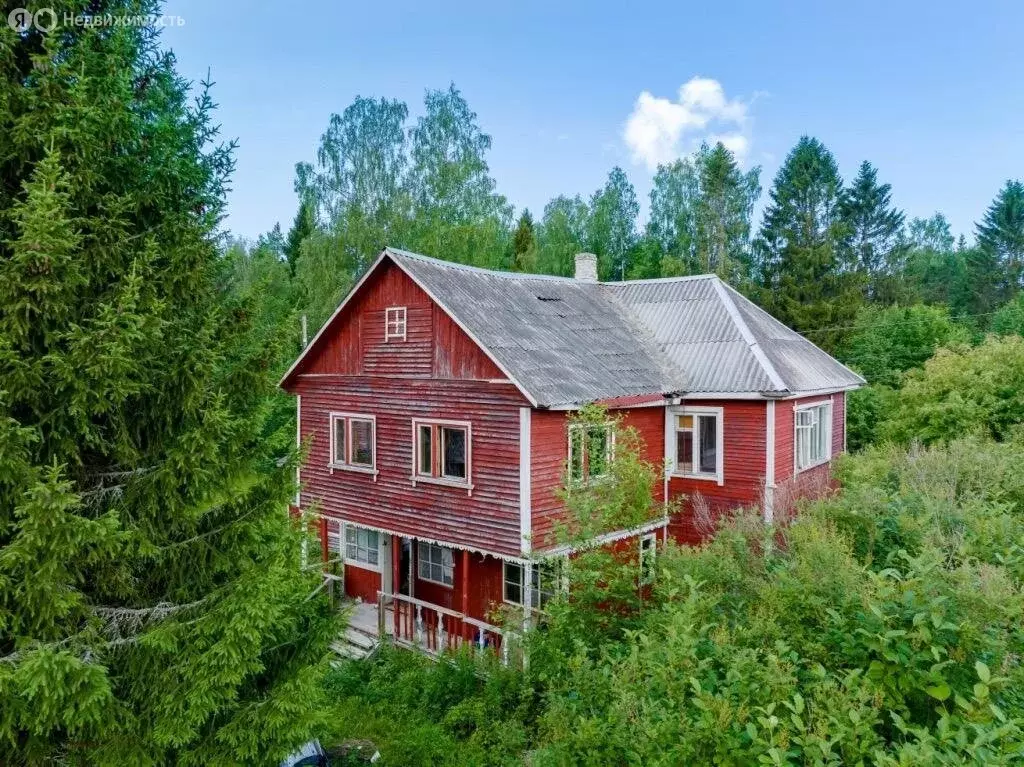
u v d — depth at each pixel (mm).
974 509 10258
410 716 12953
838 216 56031
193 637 7602
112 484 7734
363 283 17094
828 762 5098
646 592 12477
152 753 7430
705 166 50625
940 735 4906
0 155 6914
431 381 15930
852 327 37750
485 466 14906
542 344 15953
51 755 7070
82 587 7668
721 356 17969
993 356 21906
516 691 12344
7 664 6359
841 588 7598
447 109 41969
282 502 8633
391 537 18266
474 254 36625
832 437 20891
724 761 5566
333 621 9562
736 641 7555
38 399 6801
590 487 12734
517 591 16141
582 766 6695
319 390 18641
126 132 7582
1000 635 6352
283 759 8398
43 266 6418
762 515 13805
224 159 8609
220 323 8430
